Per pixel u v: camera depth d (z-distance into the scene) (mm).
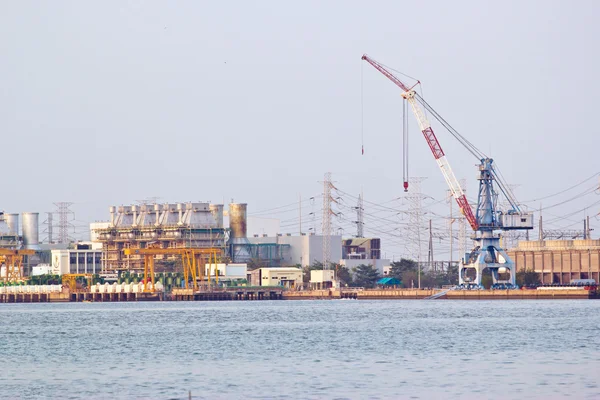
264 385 137000
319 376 144875
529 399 123500
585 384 134000
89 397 129750
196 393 131250
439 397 125375
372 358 166500
